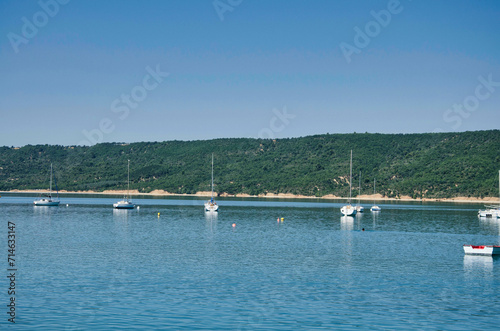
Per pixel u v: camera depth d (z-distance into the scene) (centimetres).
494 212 11775
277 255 5572
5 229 8194
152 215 11900
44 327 2939
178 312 3253
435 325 3070
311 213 13075
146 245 6303
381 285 4078
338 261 5200
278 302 3516
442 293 3838
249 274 4450
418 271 4681
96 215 11700
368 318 3188
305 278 4306
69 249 5847
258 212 13400
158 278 4225
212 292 3766
